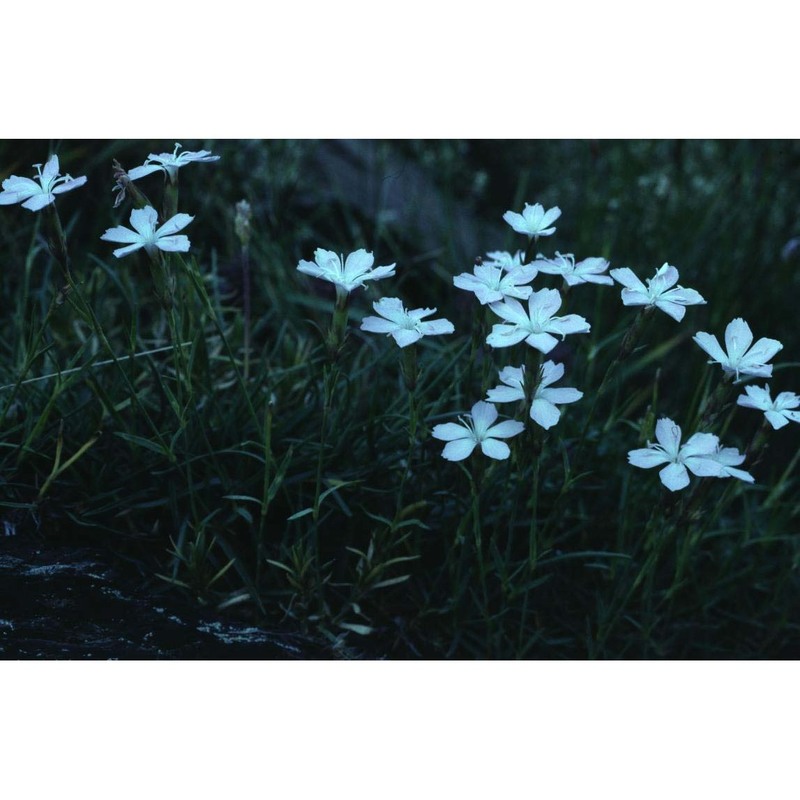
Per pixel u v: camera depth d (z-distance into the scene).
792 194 0.94
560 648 0.67
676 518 0.61
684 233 0.88
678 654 0.69
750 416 0.82
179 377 0.61
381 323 0.58
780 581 0.70
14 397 0.62
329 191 0.92
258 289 0.81
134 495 0.64
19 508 0.63
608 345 0.80
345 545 0.65
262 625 0.64
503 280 0.59
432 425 0.67
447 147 0.99
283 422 0.66
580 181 1.03
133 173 0.59
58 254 0.59
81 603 0.62
